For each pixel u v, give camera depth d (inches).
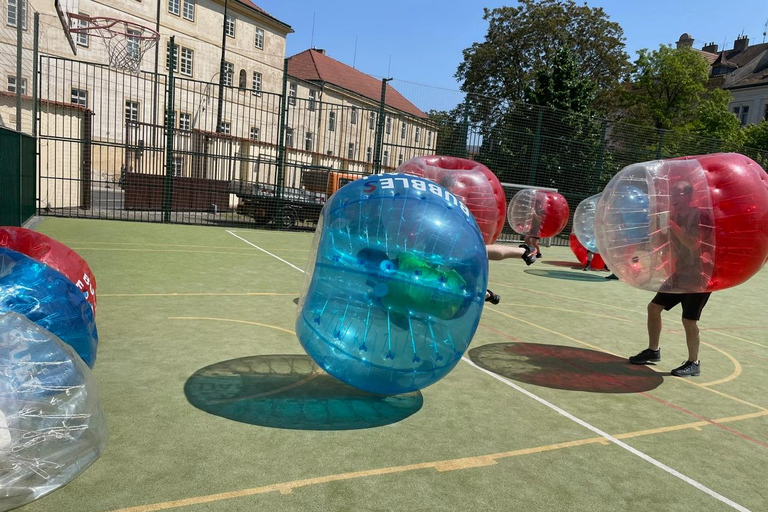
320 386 158.9
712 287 177.2
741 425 160.7
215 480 104.5
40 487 93.4
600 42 1316.4
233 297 266.2
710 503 113.8
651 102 1384.1
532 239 167.5
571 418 153.9
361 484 107.7
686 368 205.0
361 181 142.6
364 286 128.3
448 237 131.4
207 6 1440.7
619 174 193.6
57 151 645.9
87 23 899.4
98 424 106.9
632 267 182.2
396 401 153.5
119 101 1151.0
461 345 136.6
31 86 545.0
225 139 828.6
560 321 285.9
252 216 716.0
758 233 166.6
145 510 93.2
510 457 125.8
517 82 1354.6
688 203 170.1
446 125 674.2
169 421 128.3
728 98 1424.7
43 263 140.9
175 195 736.3
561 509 105.6
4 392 92.7
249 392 149.9
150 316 219.0
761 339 286.5
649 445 140.6
